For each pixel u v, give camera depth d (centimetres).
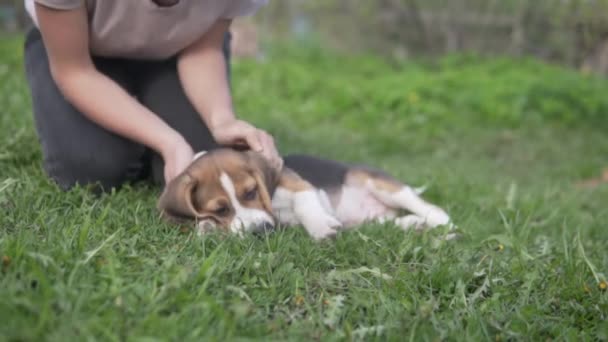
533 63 555
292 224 188
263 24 673
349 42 660
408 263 169
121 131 184
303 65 575
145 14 182
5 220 164
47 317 128
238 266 154
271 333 140
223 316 136
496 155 367
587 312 159
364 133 394
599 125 462
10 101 284
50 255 147
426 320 147
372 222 192
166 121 198
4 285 136
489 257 175
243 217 172
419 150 361
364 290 155
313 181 197
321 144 316
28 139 220
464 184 255
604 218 234
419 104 450
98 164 190
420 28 634
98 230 162
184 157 182
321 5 660
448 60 577
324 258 167
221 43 200
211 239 165
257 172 177
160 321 133
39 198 177
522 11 586
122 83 202
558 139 412
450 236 185
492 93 467
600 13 430
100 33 185
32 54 199
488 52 611
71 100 185
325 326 144
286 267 157
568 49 563
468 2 611
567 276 169
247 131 183
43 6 174
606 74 551
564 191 278
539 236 200
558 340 149
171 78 202
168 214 174
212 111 192
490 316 153
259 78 486
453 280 161
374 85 487
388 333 142
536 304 157
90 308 135
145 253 158
